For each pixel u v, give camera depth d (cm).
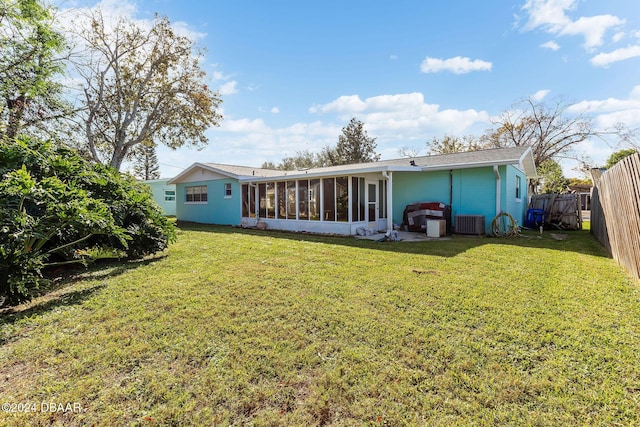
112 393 211
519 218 1262
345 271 521
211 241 900
